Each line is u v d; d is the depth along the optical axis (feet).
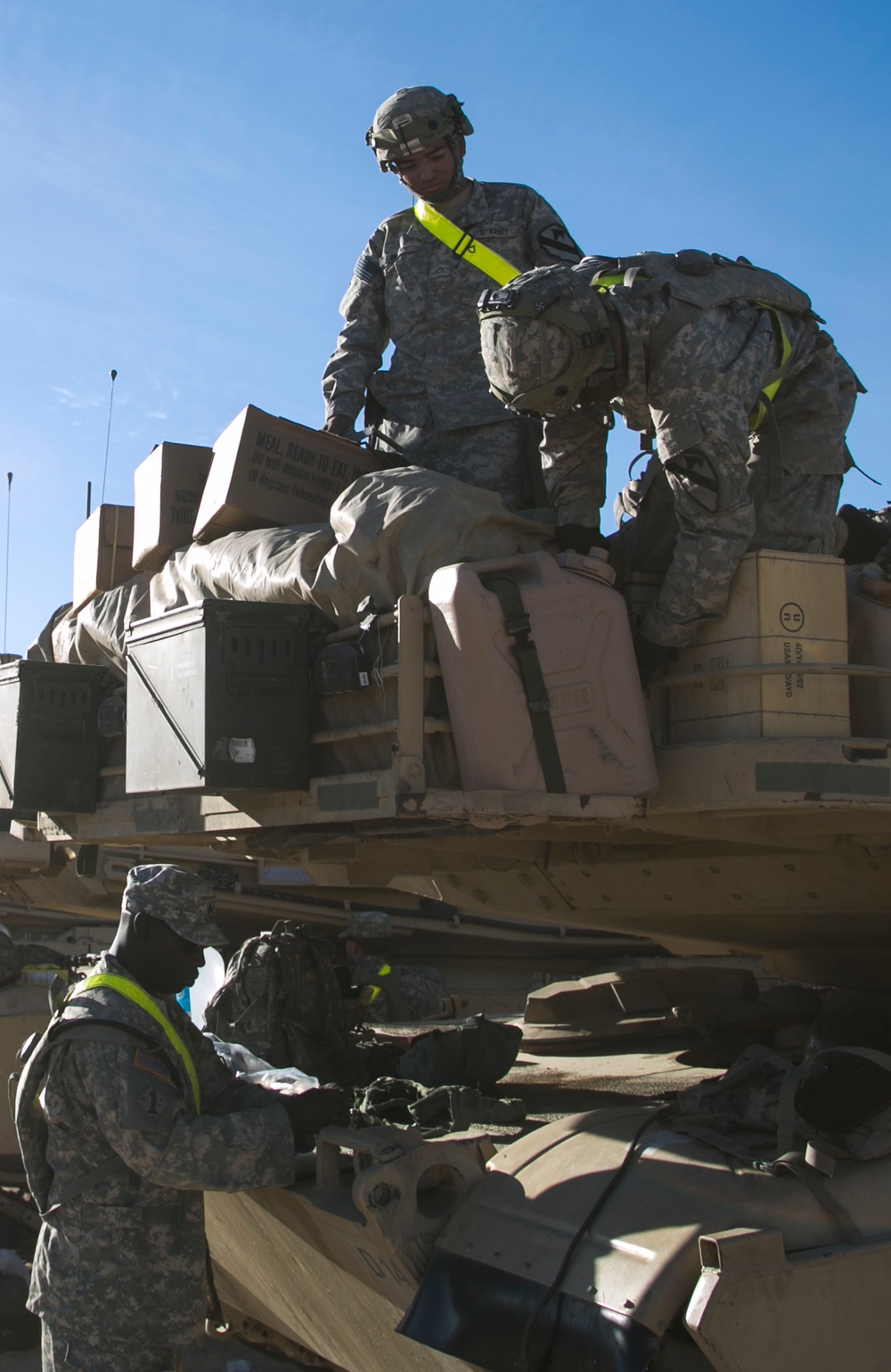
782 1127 9.68
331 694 11.06
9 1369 16.79
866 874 13.48
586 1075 17.34
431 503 10.94
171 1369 10.78
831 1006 14.87
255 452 13.38
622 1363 8.45
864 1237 9.07
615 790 10.59
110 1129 10.44
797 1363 8.55
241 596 12.97
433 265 15.71
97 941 44.83
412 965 44.45
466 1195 10.68
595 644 10.65
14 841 28.60
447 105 15.20
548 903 17.88
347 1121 11.58
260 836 13.28
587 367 11.08
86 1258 10.65
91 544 16.74
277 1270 13.16
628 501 15.55
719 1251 8.41
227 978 15.90
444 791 10.10
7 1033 19.01
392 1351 12.05
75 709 15.20
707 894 15.44
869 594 11.78
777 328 11.69
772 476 11.91
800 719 10.93
